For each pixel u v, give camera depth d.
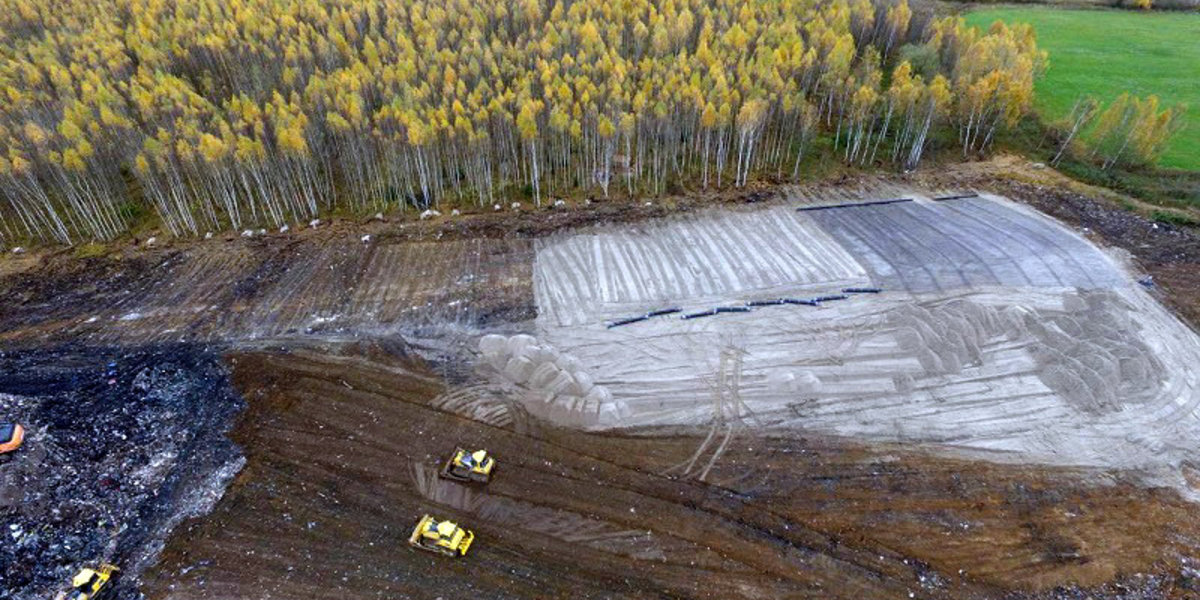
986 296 38.97
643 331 37.31
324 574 25.67
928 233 45.50
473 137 47.81
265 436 31.48
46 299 42.28
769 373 34.31
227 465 30.14
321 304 40.38
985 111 53.47
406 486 29.12
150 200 49.44
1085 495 28.38
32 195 47.88
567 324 37.97
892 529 27.19
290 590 25.09
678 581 25.47
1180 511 27.77
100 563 26.14
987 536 26.88
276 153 49.00
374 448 30.84
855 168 54.09
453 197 51.03
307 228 48.34
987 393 32.94
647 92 52.50
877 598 24.88
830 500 28.30
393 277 42.69
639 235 46.31
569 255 44.28
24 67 54.19
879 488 28.75
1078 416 31.72
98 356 36.66
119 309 40.94
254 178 50.56
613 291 40.62
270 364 35.50
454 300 40.25
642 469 29.72
